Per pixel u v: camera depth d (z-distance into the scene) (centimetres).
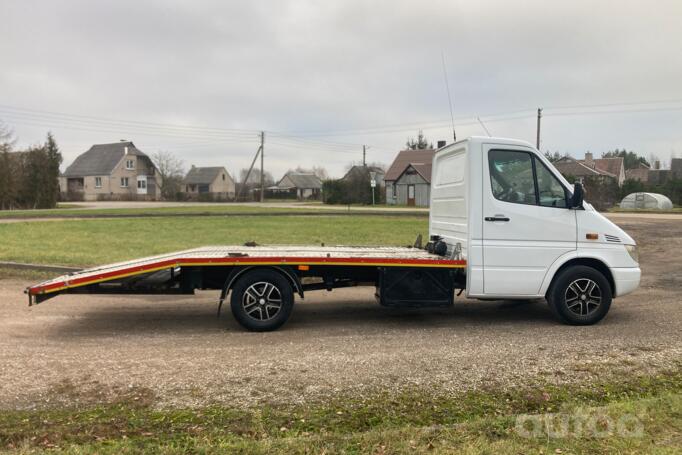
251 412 408
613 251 696
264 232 1888
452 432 370
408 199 6153
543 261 679
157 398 435
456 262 671
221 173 10681
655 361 537
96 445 348
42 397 435
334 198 6134
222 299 649
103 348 578
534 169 683
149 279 659
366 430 380
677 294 929
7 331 649
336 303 848
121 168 8600
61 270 1075
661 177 7988
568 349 579
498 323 709
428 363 529
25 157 4866
